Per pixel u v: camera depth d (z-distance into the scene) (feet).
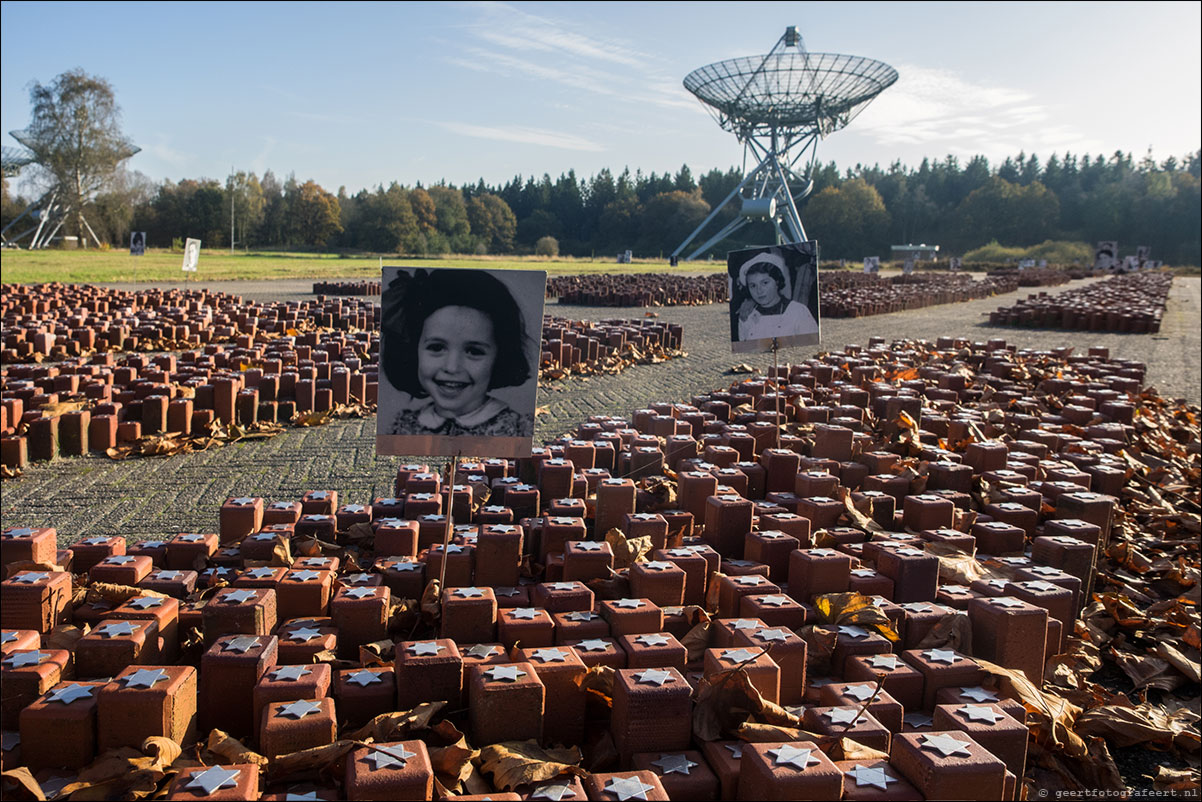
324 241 361.30
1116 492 24.50
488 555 15.34
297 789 9.27
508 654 12.19
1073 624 15.84
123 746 10.03
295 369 37.76
